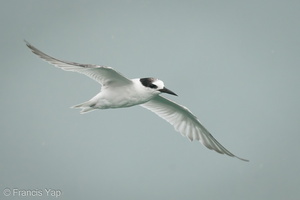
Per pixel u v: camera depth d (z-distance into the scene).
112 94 8.46
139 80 8.71
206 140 9.66
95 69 8.08
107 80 8.39
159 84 8.68
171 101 9.38
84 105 8.49
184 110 9.46
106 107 8.59
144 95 8.62
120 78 8.26
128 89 8.49
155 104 9.75
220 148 9.39
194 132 9.79
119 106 8.62
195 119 9.49
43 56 7.65
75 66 7.89
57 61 7.74
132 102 8.64
